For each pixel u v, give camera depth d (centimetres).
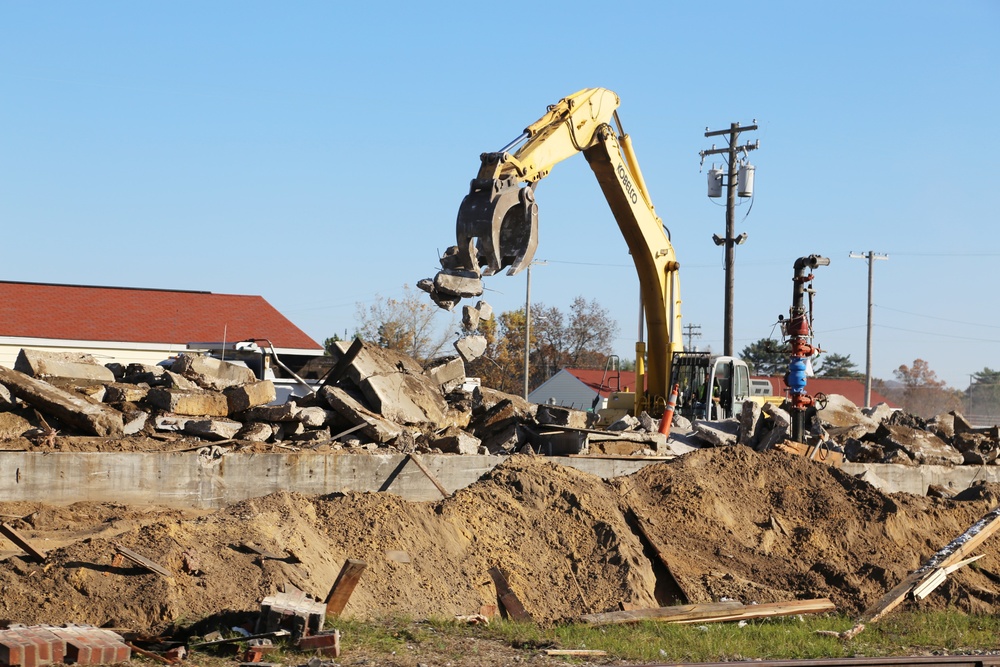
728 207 4478
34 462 1677
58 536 1419
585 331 9731
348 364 2262
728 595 1684
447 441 2195
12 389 1886
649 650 1233
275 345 4781
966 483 2834
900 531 2053
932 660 1205
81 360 2286
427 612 1395
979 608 1734
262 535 1335
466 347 1914
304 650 1091
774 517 2039
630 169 2791
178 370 2292
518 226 1792
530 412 2470
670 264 2950
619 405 3147
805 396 2542
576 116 2364
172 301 4916
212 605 1191
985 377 13662
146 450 1834
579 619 1427
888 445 2855
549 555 1670
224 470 1825
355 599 1337
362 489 1942
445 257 1747
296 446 2012
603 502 1831
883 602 1619
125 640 1062
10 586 1145
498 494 1762
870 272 6575
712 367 2981
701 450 2225
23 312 4406
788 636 1393
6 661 959
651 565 1725
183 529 1308
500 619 1390
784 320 2519
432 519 1612
